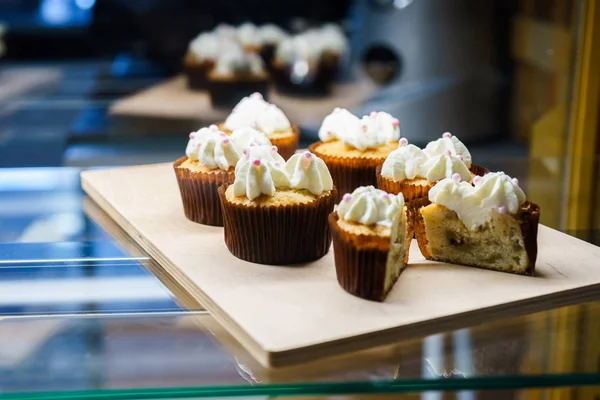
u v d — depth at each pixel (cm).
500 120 83
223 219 64
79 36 85
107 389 50
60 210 70
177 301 58
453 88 84
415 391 51
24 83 85
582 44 70
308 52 88
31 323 54
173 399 51
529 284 59
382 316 55
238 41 89
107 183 73
